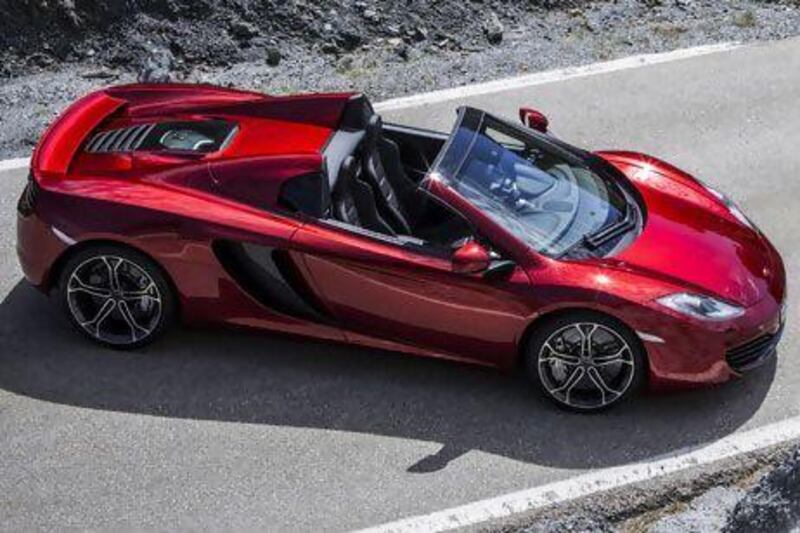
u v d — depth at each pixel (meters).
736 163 11.93
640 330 8.51
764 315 8.80
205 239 8.83
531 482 8.30
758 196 11.46
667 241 9.06
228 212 8.88
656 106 12.77
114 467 8.38
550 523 7.99
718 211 9.60
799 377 9.25
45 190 9.02
